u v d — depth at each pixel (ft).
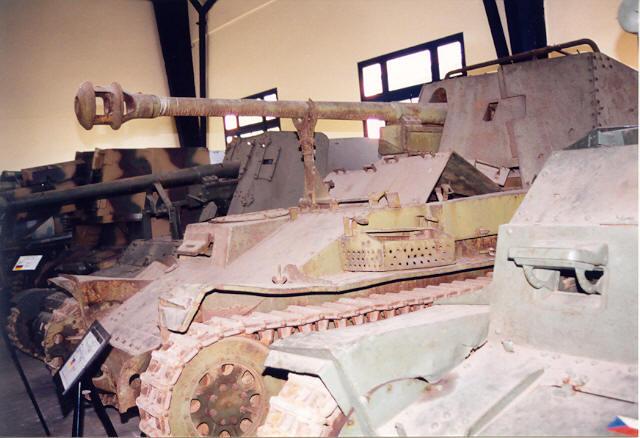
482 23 40.83
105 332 15.48
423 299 16.42
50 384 27.73
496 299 10.97
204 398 14.24
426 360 10.23
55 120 59.26
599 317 9.59
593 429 8.17
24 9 57.62
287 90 56.54
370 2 47.75
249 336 14.75
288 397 10.40
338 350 9.54
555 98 23.12
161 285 20.95
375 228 17.49
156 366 13.98
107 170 39.96
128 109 17.51
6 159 56.18
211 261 20.13
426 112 24.56
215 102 18.93
